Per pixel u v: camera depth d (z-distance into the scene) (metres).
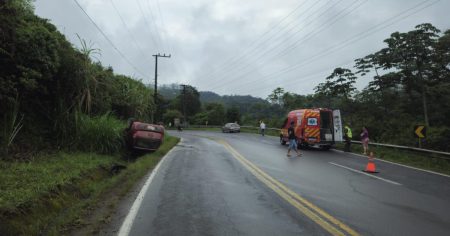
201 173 10.64
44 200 5.98
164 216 5.96
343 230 5.38
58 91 12.21
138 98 21.16
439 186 9.46
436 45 31.92
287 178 10.04
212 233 5.14
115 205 6.61
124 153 14.41
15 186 6.32
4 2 9.21
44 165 8.45
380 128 30.62
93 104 14.77
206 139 29.98
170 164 12.65
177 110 85.69
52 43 11.02
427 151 15.79
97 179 9.06
